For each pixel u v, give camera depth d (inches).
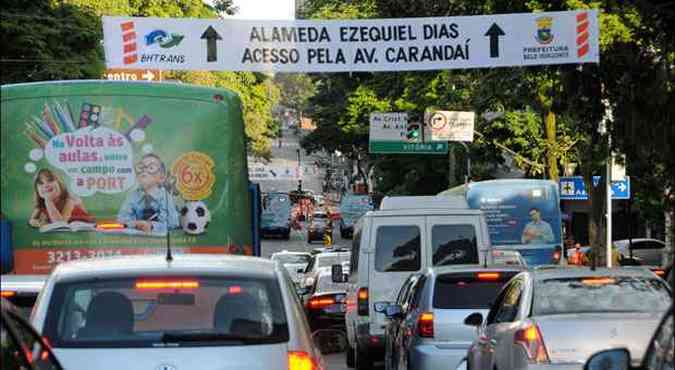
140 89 722.8
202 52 991.6
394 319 808.9
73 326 375.6
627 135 962.7
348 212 4335.6
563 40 999.6
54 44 1576.0
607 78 1008.9
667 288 532.4
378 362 1127.0
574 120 1233.4
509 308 571.2
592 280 539.2
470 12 1288.1
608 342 492.7
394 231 992.2
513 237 1596.9
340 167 6560.0
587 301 527.8
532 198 1603.1
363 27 1003.3
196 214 722.8
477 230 988.6
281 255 2155.5
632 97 951.6
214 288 388.2
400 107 2214.6
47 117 716.7
